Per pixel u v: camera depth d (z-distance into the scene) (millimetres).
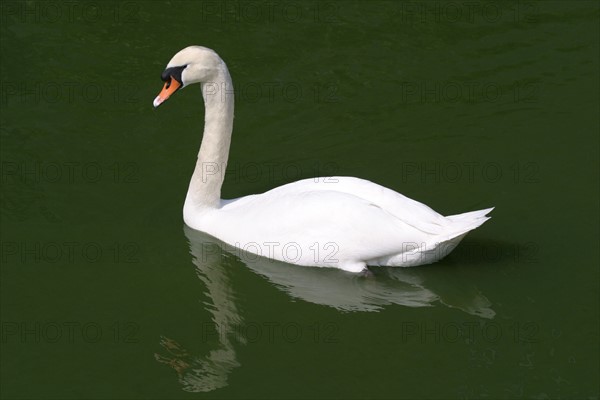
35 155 17047
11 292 13766
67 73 19328
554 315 13109
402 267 13875
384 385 12031
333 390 11977
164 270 14312
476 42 20203
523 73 19219
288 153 17406
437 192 16031
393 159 17078
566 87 18719
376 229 13531
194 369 12367
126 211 15711
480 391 11906
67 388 12125
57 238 14977
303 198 14062
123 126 17969
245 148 17547
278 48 20172
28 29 20547
